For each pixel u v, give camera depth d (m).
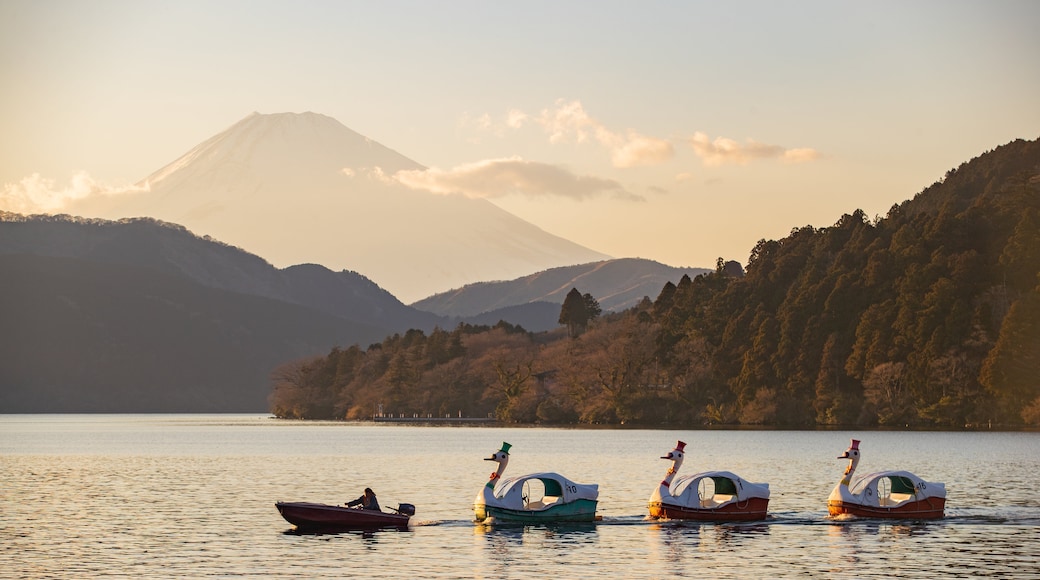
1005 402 166.75
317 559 47.72
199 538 53.84
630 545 50.88
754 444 140.00
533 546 50.72
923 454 114.12
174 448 147.75
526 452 127.19
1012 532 54.12
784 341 196.62
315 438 180.38
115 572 45.22
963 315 175.38
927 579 43.22
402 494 76.50
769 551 49.12
